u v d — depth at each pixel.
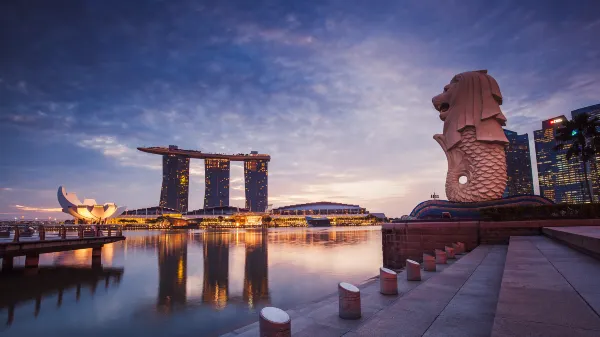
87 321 17.92
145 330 16.45
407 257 27.81
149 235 130.38
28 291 24.92
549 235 21.73
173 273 32.66
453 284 11.97
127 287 26.17
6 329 16.81
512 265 11.30
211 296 23.08
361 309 10.23
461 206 31.61
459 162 35.84
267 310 7.28
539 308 6.40
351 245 65.62
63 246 33.56
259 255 48.25
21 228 44.81
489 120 34.66
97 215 162.62
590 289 7.68
